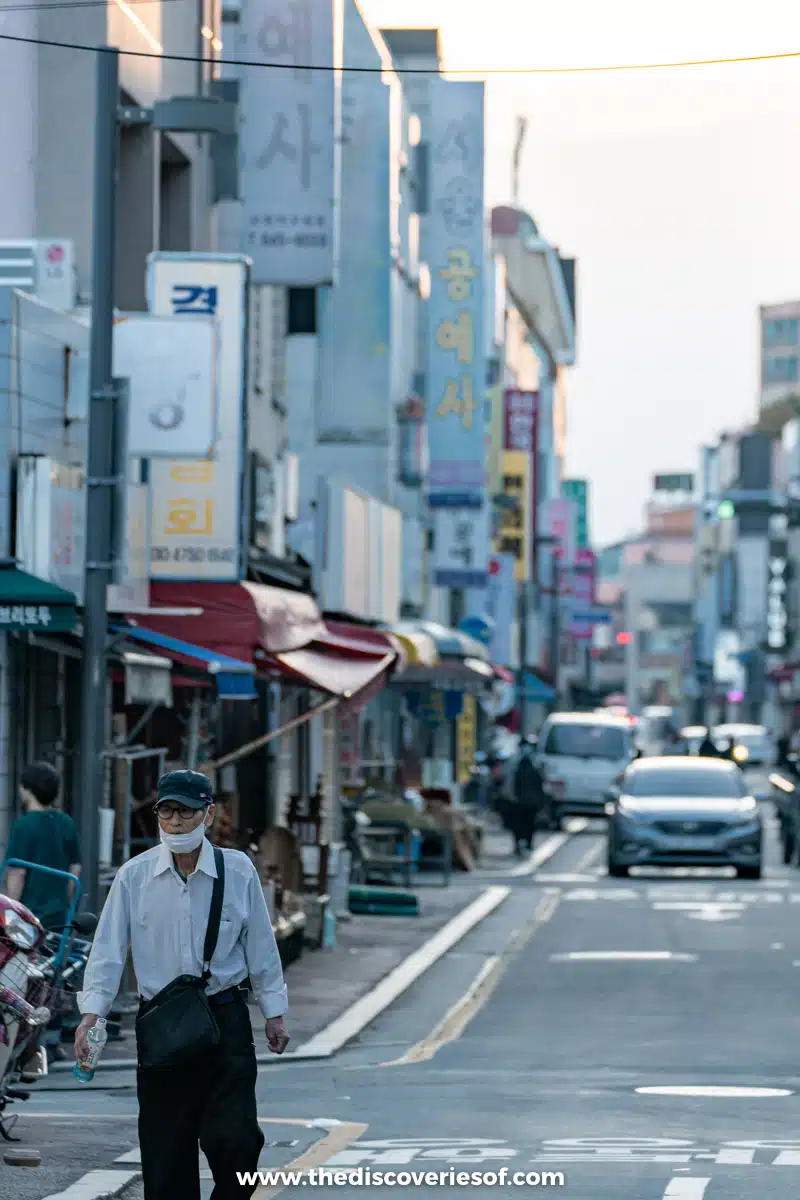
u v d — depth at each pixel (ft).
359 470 231.09
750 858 186.91
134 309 131.95
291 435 218.59
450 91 229.86
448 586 267.39
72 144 119.24
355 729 206.90
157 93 133.80
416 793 193.26
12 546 88.69
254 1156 39.65
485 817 283.59
